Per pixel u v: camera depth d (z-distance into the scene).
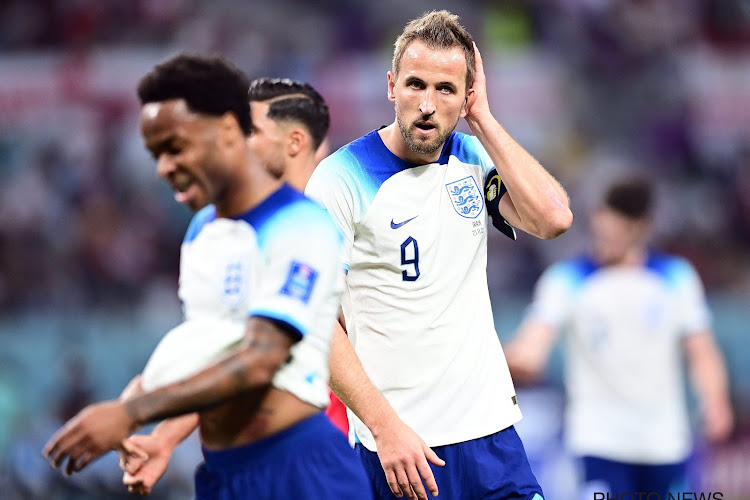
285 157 15.29
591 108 60.09
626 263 25.64
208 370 9.41
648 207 25.38
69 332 40.69
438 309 13.88
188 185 9.82
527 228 14.18
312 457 10.17
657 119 60.22
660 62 61.62
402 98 13.28
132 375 40.16
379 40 64.38
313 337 10.22
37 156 54.16
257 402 10.07
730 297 44.19
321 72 55.28
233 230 10.09
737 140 60.66
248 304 9.95
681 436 25.56
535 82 57.72
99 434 9.19
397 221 13.79
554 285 25.69
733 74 61.34
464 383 13.97
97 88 54.97
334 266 10.14
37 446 30.91
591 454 25.50
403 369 13.89
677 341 25.70
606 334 25.36
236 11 63.22
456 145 14.47
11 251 50.28
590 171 57.56
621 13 62.91
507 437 14.30
